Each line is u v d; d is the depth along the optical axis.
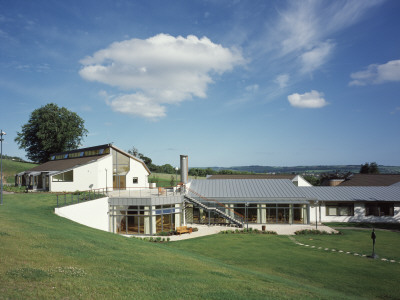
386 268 18.31
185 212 35.28
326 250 22.89
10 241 11.70
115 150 41.28
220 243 24.58
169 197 29.86
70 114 66.69
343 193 40.97
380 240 27.39
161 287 9.46
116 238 17.36
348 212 39.09
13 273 8.60
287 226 34.19
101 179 38.72
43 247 11.68
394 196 39.62
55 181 35.88
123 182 41.53
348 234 30.41
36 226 15.17
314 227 33.72
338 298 11.83
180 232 29.00
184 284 10.15
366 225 36.50
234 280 11.80
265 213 35.84
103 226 27.91
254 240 26.14
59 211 21.59
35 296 7.45
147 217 28.42
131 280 9.66
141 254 13.98
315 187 43.53
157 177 93.06
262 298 9.83
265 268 17.30
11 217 16.75
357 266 18.58
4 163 77.94
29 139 64.38
